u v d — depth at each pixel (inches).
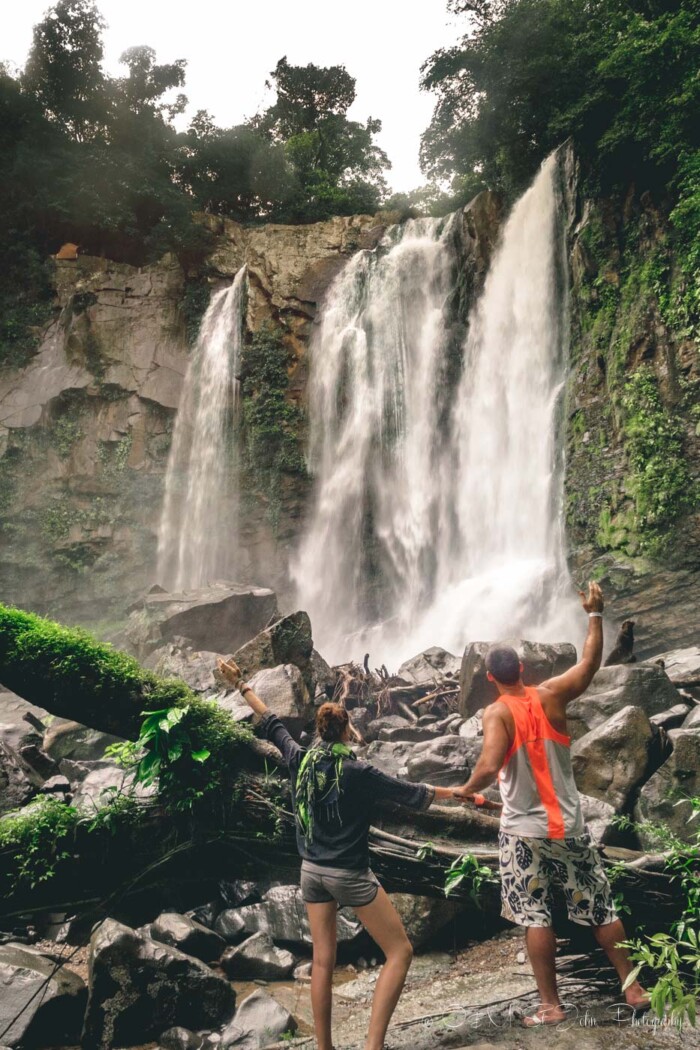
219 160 1264.8
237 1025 169.8
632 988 139.3
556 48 790.5
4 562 1032.8
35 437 1065.5
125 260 1206.9
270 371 1016.9
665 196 687.1
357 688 428.5
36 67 1170.6
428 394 903.1
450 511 852.6
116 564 1058.1
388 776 139.4
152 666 412.8
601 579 641.6
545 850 139.9
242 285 1095.6
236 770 197.0
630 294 699.4
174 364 1117.7
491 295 863.1
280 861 194.5
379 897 137.6
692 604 594.9
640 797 221.0
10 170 1100.5
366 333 971.3
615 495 658.8
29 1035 168.7
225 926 209.5
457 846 186.7
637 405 653.9
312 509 997.8
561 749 144.0
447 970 189.2
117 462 1080.2
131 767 203.2
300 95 1542.8
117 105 1206.3
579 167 767.1
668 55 661.9
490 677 149.6
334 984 189.6
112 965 172.9
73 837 194.7
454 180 1168.8
